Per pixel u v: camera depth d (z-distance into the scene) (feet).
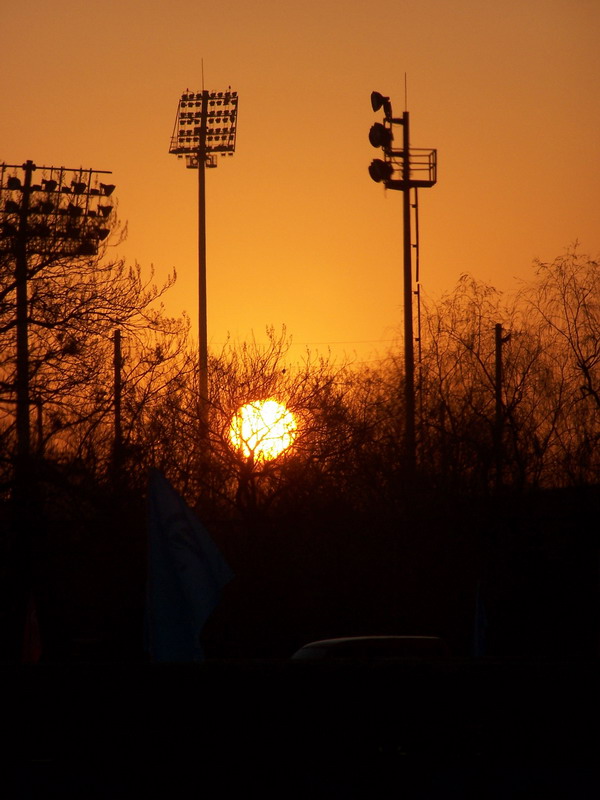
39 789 83.61
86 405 254.27
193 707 84.84
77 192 289.33
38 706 84.74
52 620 282.36
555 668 86.12
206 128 519.60
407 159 304.09
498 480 294.66
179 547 132.67
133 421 276.62
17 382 240.53
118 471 259.39
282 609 305.53
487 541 291.17
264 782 83.71
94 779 83.76
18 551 237.04
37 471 241.35
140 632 288.71
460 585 303.27
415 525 299.99
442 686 85.25
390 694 85.05
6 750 84.12
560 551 287.69
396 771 83.61
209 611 131.03
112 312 255.91
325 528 307.58
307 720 84.53
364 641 201.46
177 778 83.82
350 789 83.41
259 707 84.84
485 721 84.58
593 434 297.74
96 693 85.05
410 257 301.43
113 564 286.46
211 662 87.71
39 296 249.34
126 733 84.43
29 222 265.13
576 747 84.23
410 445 296.51
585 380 306.14
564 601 285.43
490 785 83.51
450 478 306.76
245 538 304.71
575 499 287.48
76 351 248.32
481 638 205.57
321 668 86.07
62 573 288.71
